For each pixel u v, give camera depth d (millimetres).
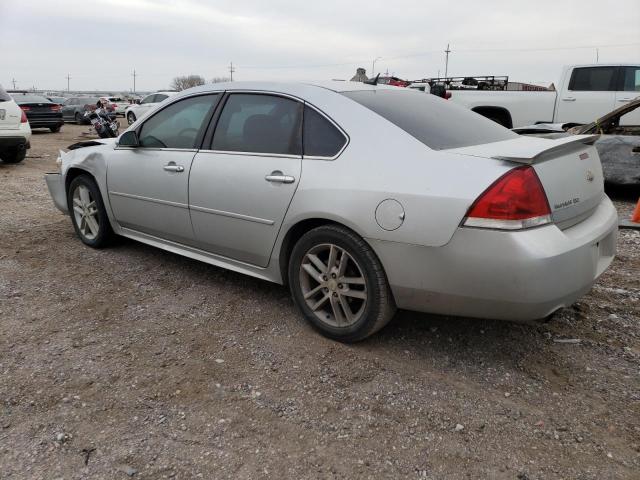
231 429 2445
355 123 3072
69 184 5141
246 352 3115
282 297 3883
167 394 2701
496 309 2625
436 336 3305
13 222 5875
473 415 2551
